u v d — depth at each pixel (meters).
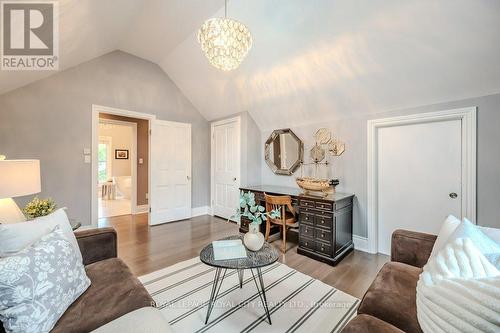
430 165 2.43
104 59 3.40
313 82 2.83
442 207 2.37
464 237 1.07
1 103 2.67
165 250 2.81
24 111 2.80
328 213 2.49
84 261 1.49
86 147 3.25
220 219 4.37
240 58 1.97
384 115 2.68
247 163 4.02
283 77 2.98
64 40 2.26
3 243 1.10
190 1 2.35
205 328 1.48
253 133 4.11
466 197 2.18
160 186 4.04
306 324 1.53
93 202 3.30
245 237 1.70
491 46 1.75
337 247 2.54
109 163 7.54
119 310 1.05
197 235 3.39
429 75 2.15
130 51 3.56
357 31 2.08
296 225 2.86
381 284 1.24
